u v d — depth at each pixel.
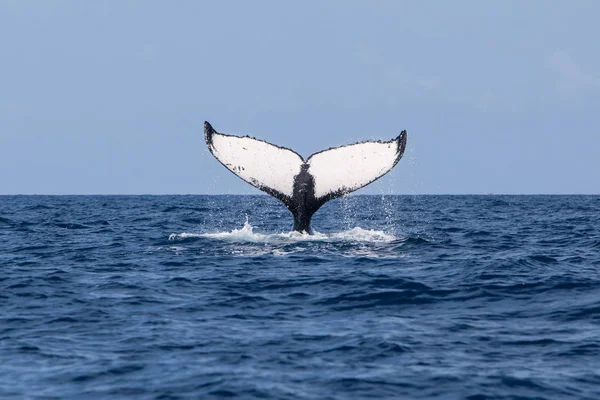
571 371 33.31
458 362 34.72
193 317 44.16
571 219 139.25
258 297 49.50
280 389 31.00
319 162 56.91
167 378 32.59
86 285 54.34
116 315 44.72
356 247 68.50
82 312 45.56
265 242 71.00
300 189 56.44
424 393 30.66
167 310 46.06
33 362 35.09
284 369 33.75
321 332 40.25
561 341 38.16
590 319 43.06
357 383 31.77
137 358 35.59
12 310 46.31
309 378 32.50
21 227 112.88
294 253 65.12
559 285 52.94
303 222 71.31
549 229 108.38
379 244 71.62
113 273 59.56
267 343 38.00
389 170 55.09
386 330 40.53
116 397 30.38
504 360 35.03
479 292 50.69
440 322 42.59
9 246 82.56
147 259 66.69
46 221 128.12
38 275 58.81
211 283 54.09
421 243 74.81
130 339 39.06
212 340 38.66
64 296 50.47
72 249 77.75
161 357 35.72
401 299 48.88
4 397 30.42
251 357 35.59
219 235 77.94
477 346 37.44
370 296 49.53
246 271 58.16
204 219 135.62
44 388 31.52
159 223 121.88
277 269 58.62
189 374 33.06
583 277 56.25
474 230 103.81
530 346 37.41
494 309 46.12
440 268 59.81
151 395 30.56
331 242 70.50
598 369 33.56
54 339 39.25
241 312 45.44
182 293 50.97
